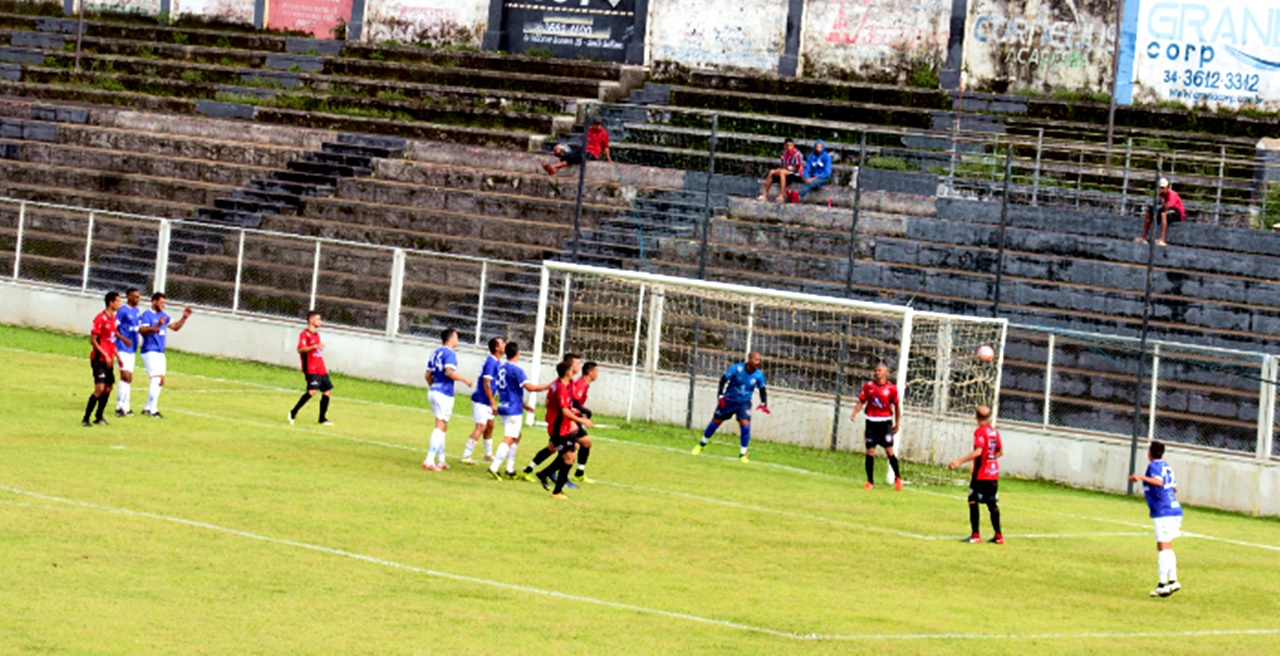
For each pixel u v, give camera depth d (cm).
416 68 5966
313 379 3016
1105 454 3325
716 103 5584
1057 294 4181
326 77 5941
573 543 2011
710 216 4612
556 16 6056
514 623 1512
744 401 3209
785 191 4678
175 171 5241
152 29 6469
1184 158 4866
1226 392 3659
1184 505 3247
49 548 1664
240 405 3238
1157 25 5369
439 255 4031
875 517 2522
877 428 2939
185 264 4434
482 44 6134
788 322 3794
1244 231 4422
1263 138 5088
